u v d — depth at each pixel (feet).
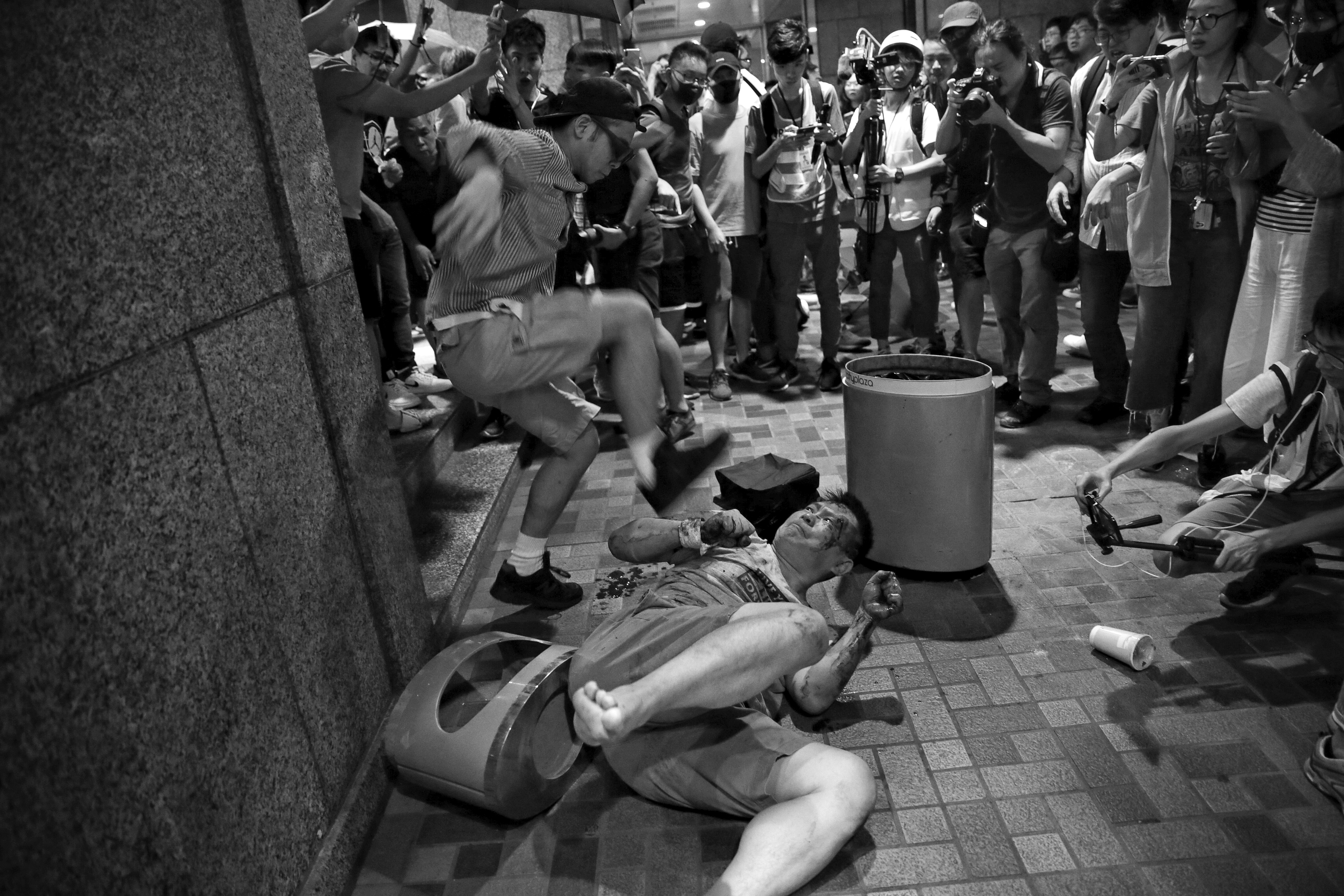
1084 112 15.47
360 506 8.09
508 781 7.48
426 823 7.89
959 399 10.46
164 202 5.74
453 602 10.73
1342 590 10.48
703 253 18.30
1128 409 14.65
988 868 7.04
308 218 7.50
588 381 19.94
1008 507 13.29
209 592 5.81
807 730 8.79
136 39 5.61
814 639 7.49
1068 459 14.82
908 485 10.94
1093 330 15.60
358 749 7.80
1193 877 6.81
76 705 4.66
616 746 7.79
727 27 18.22
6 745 4.23
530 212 9.36
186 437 5.73
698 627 7.55
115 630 4.98
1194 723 8.47
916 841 7.35
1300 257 11.82
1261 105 10.89
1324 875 6.72
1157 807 7.52
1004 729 8.61
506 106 15.75
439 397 16.40
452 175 9.30
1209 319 13.30
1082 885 6.81
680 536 9.48
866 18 36.55
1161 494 13.28
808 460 15.47
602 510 14.12
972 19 17.95
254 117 6.91
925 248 19.31
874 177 18.86
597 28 35.81
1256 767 7.86
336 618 7.56
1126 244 14.17
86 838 4.64
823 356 19.72
